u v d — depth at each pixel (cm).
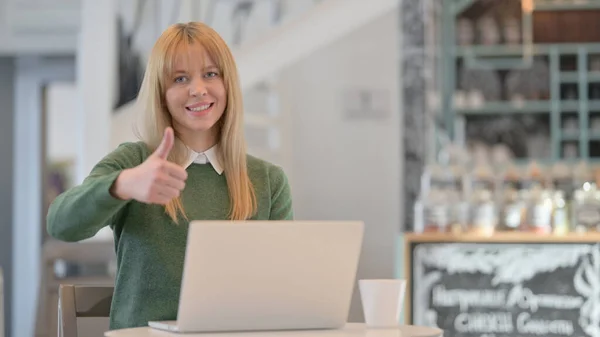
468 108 658
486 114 668
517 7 671
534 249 364
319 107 643
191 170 199
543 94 667
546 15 674
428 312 365
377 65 641
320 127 642
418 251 368
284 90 638
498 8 671
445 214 383
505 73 671
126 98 569
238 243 149
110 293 197
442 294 365
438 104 643
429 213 384
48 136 732
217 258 149
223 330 156
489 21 670
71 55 711
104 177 163
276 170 212
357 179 640
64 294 194
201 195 197
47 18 659
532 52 667
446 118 658
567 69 672
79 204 165
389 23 641
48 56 713
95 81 563
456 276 366
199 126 192
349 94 641
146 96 196
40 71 715
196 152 200
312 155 642
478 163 655
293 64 643
